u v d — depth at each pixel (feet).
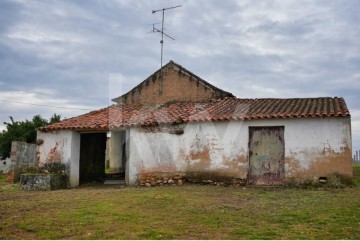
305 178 44.45
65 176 52.11
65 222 25.73
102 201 34.40
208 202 33.42
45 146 53.67
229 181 47.39
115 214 28.22
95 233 22.77
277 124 46.19
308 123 45.11
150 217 27.17
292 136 45.52
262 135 47.42
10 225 25.02
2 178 72.28
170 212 29.01
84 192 42.91
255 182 47.01
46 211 29.94
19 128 90.63
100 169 65.10
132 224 25.04
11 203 34.53
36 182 48.88
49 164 53.11
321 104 50.16
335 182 43.29
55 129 53.01
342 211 28.73
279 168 46.47
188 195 37.68
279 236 22.02
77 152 53.67
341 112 43.80
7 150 88.33
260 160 47.19
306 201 33.73
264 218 26.81
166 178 49.75
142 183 50.34
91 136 62.34
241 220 26.21
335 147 43.86
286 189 42.68
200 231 23.21
